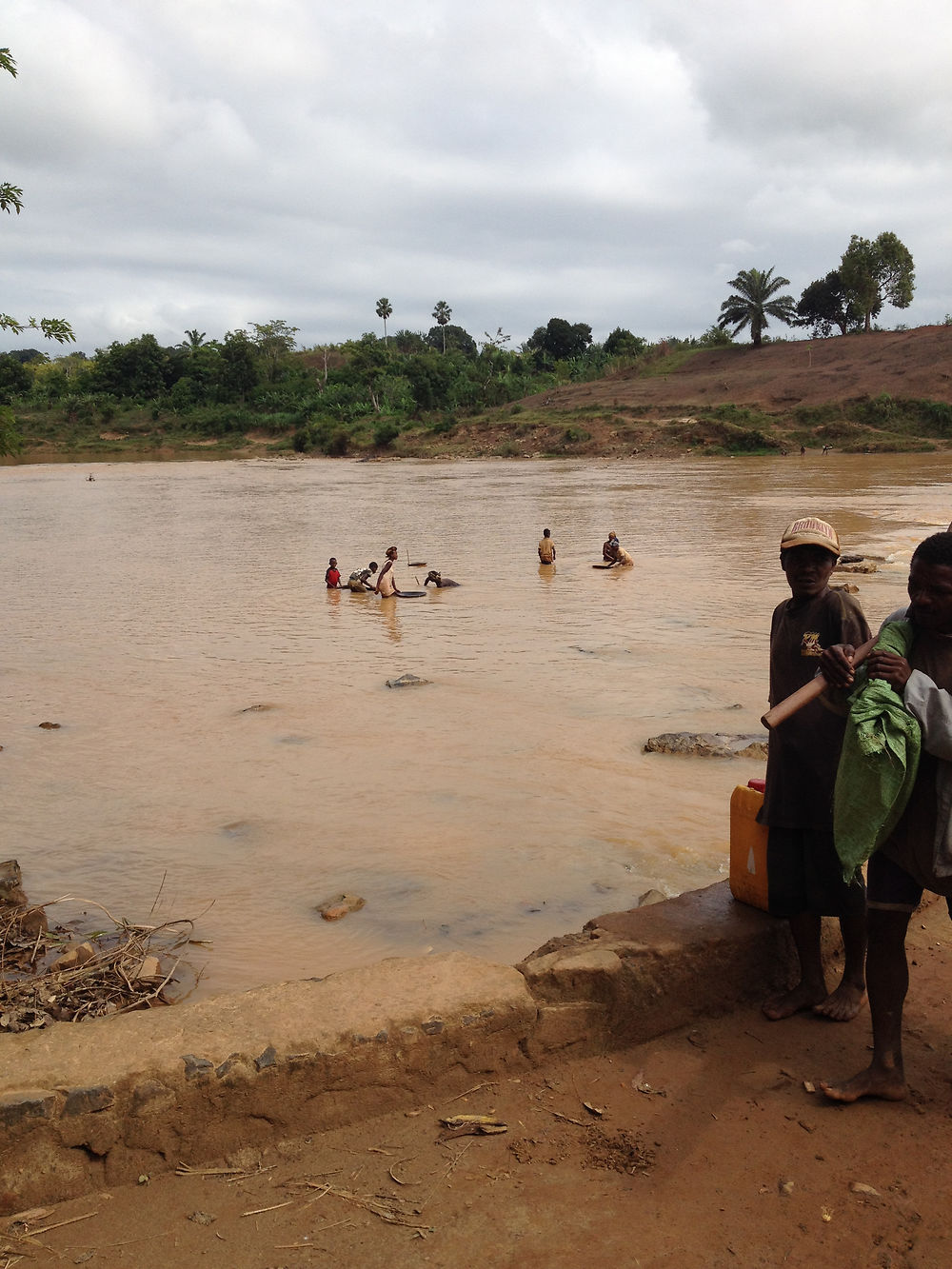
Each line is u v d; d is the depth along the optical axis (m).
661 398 96.12
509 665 13.05
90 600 19.69
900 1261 2.78
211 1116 3.27
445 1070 3.60
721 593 18.56
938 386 83.56
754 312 109.12
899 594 17.47
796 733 4.02
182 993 5.32
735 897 4.54
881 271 106.44
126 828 7.80
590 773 8.79
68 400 123.38
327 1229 2.96
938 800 3.32
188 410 124.44
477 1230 2.93
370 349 125.25
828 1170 3.16
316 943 5.92
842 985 4.19
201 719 10.84
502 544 28.30
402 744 9.79
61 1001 4.96
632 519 33.88
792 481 49.56
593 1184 3.12
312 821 7.88
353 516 38.25
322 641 15.17
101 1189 3.18
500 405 114.00
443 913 6.26
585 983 3.85
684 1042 3.98
